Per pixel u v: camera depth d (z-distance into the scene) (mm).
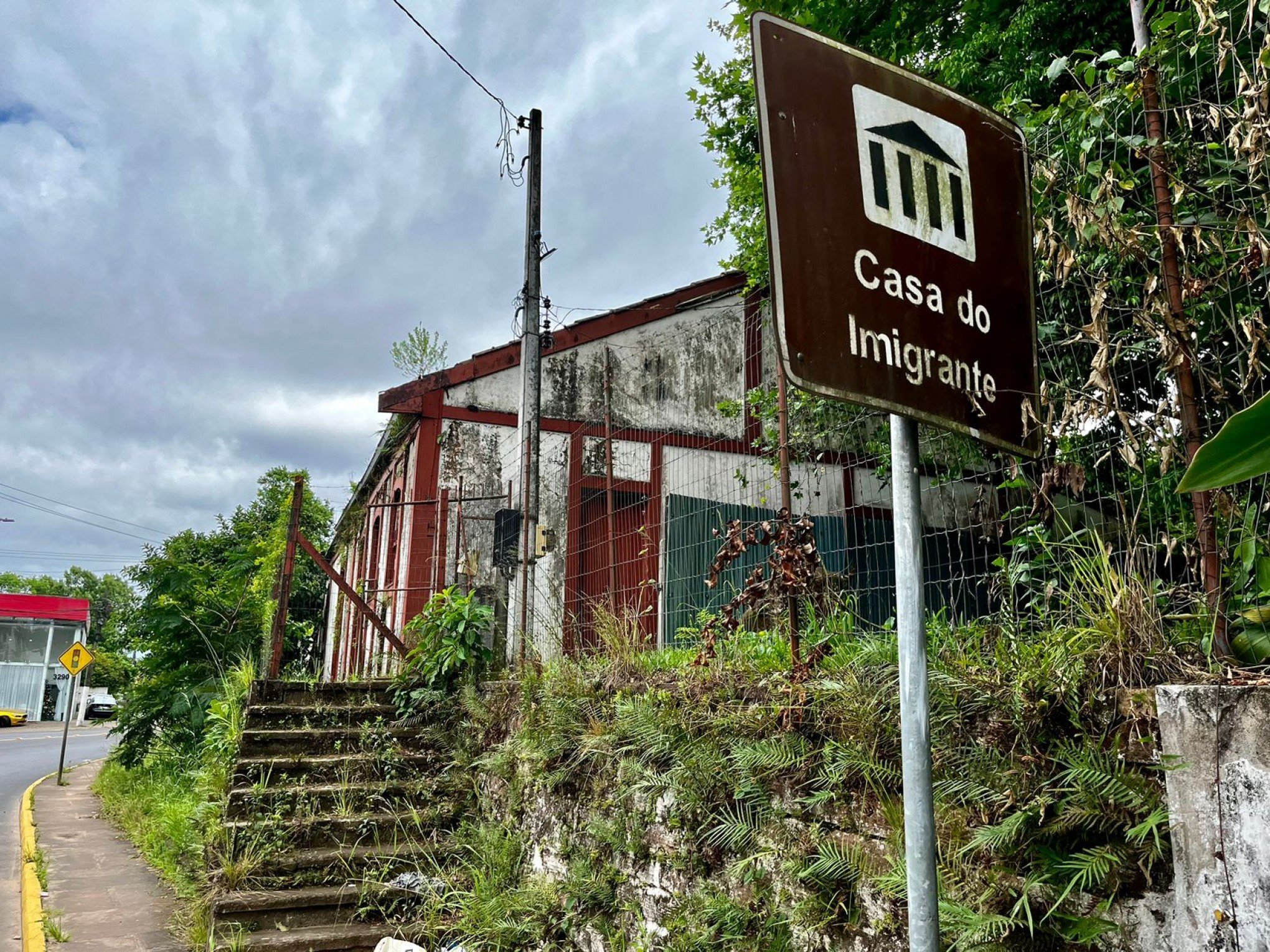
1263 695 1726
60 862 8852
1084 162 2930
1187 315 2674
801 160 1769
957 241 1961
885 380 1771
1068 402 2723
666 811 3920
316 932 5059
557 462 9766
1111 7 5617
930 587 4184
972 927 2152
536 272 8352
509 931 4656
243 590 13797
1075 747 2258
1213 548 2305
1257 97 2453
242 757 6301
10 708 45438
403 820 5973
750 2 8977
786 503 3770
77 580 76688
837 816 2969
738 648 4074
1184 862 1846
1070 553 3029
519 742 5543
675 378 10438
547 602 8148
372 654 11016
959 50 6648
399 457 11422
